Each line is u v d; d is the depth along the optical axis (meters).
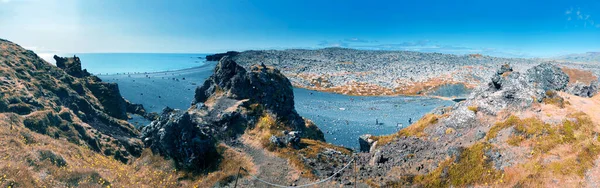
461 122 53.25
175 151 62.34
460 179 41.47
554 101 46.56
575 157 34.25
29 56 122.38
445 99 198.75
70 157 58.09
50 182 43.16
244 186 51.12
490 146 43.12
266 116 77.81
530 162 37.19
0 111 70.69
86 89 130.88
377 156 54.88
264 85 87.38
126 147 90.81
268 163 58.09
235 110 76.75
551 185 32.94
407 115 155.00
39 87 99.38
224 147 64.19
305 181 51.25
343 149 70.69
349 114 156.00
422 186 43.94
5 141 51.38
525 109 47.50
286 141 66.00
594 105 45.06
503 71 63.19
